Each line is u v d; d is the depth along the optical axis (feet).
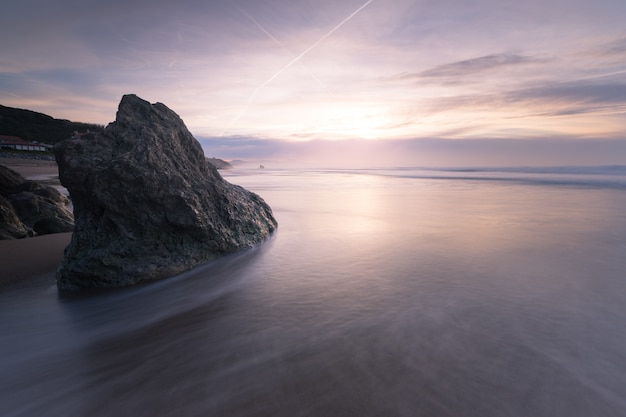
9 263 28.27
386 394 11.03
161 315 18.58
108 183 23.99
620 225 38.06
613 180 105.60
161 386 12.14
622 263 24.41
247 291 21.01
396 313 16.93
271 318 17.10
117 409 11.14
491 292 19.34
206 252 27.20
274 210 55.31
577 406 10.43
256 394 11.32
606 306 17.34
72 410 11.28
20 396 12.15
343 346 14.06
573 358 12.88
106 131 27.09
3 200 41.06
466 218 44.01
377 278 22.18
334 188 99.76
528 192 76.18
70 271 22.74
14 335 16.84
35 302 20.85
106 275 22.85
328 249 29.86
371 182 127.03
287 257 27.89
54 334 16.90
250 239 31.37
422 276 22.29
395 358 13.06
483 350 13.47
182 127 31.78
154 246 24.94
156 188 25.03
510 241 31.35
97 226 24.63
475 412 10.19
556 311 16.84
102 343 15.78
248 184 123.85
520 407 10.37
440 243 30.96
